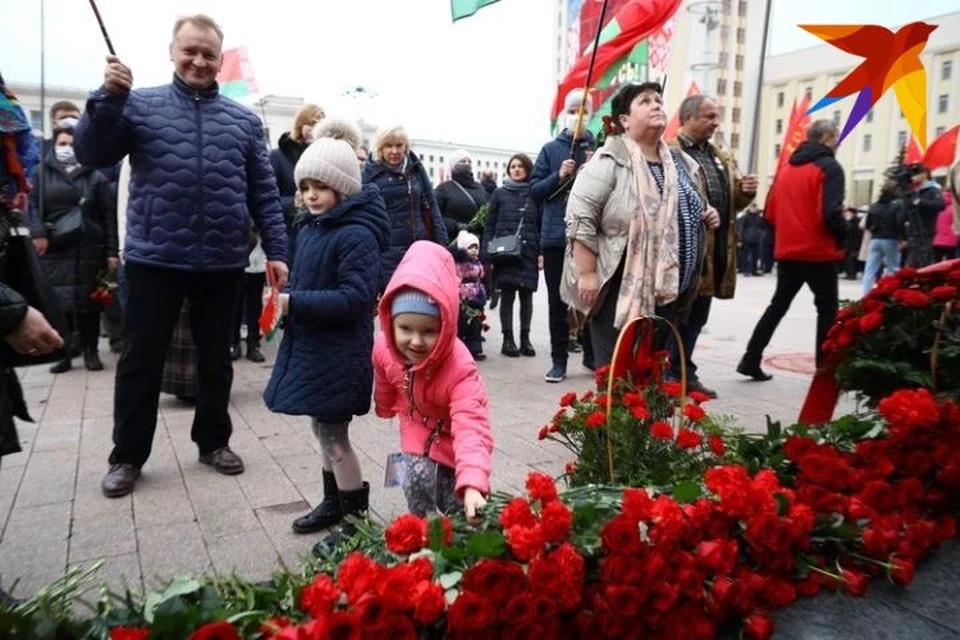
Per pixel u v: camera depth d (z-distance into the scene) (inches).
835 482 91.4
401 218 208.1
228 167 134.0
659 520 72.1
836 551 86.1
